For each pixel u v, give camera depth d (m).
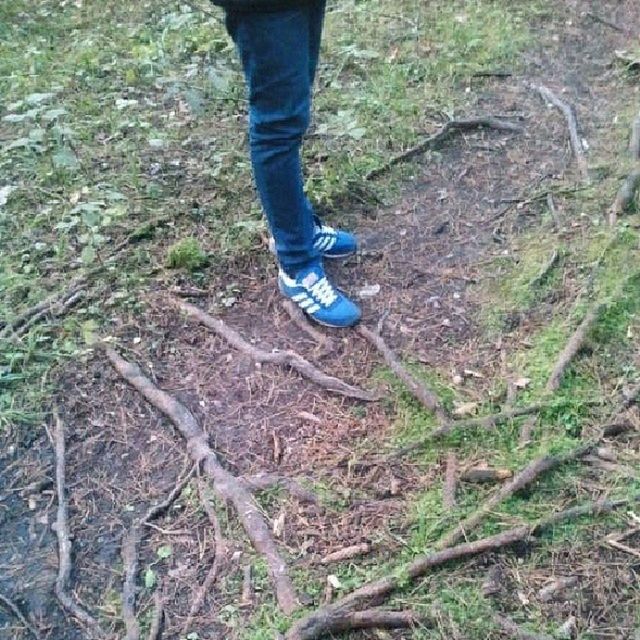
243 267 3.31
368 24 4.88
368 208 3.60
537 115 4.08
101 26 5.09
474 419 2.62
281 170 2.75
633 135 3.80
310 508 2.44
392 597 2.20
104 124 4.16
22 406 2.80
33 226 3.53
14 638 2.21
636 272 3.09
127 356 2.95
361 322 3.04
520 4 4.95
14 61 4.72
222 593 2.26
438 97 4.24
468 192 3.66
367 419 2.70
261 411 2.75
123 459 2.63
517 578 2.23
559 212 3.48
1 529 2.46
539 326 2.98
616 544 2.29
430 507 2.41
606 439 2.57
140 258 3.35
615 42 4.57
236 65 4.61
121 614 2.23
